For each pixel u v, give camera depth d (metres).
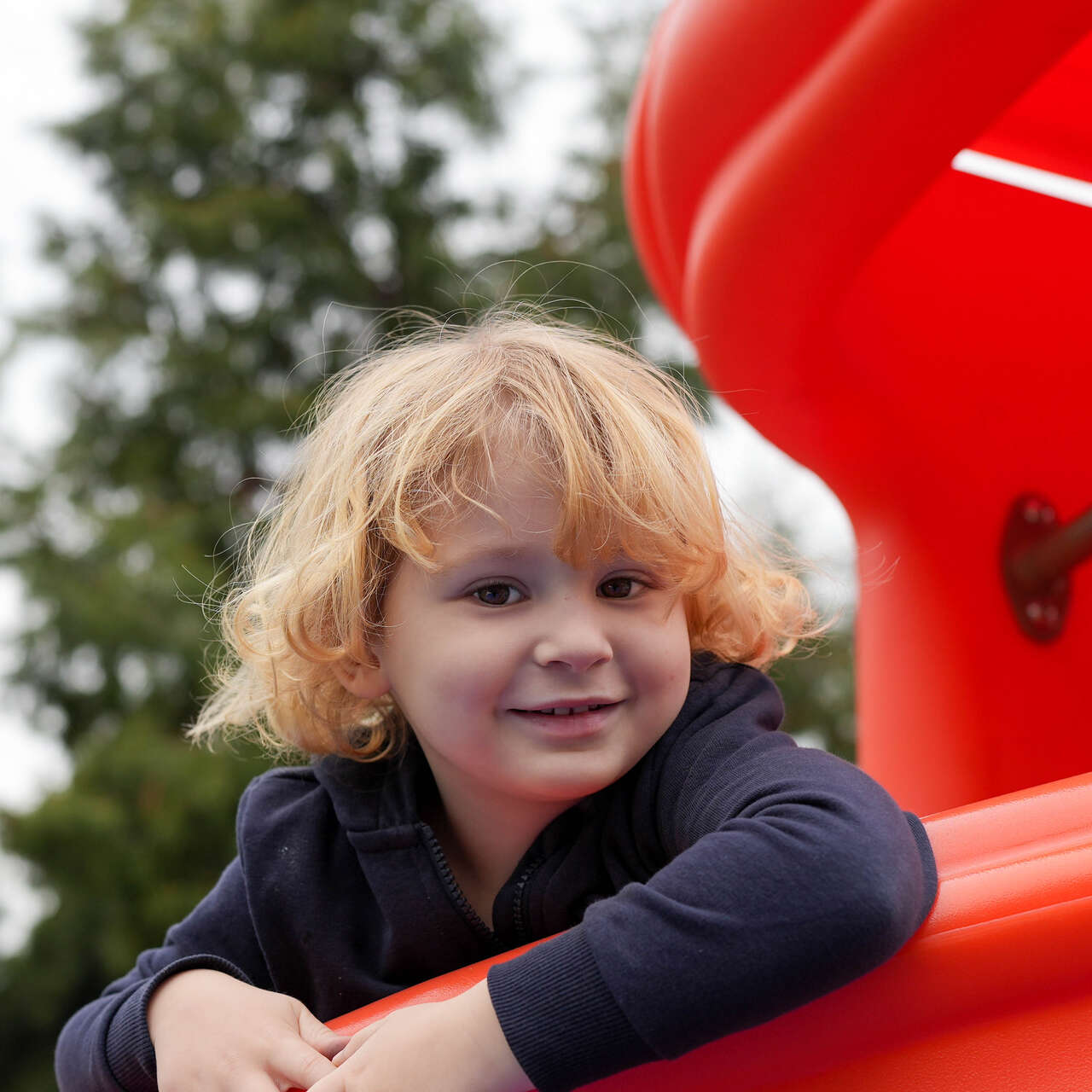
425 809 0.96
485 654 0.82
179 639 5.52
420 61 6.64
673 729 0.87
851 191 0.92
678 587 0.86
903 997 0.62
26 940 5.20
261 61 6.55
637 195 1.24
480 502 0.83
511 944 0.91
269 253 6.32
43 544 5.83
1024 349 1.35
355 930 0.94
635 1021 0.62
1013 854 0.66
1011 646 1.30
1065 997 0.61
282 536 1.06
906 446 1.28
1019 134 1.22
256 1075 0.75
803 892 0.63
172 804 5.22
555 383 0.89
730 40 0.94
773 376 1.19
